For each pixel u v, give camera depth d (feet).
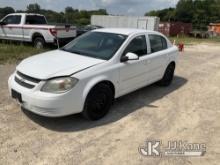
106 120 15.61
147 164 11.70
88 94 14.44
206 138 14.26
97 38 18.13
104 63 15.42
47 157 11.68
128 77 17.35
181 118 16.67
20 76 14.46
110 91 15.88
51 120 15.10
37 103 13.30
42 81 13.34
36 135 13.42
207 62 39.32
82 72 14.10
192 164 11.89
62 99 13.33
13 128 13.93
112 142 13.26
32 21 43.57
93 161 11.63
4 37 45.44
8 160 11.30
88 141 13.20
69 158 11.71
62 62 14.98
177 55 24.06
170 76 23.73
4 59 30.68
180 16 290.56
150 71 19.97
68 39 42.09
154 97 20.40
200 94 21.93
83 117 15.60
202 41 100.78
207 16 288.51
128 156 12.18
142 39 19.15
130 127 14.98
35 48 40.24
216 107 18.95
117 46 16.87
